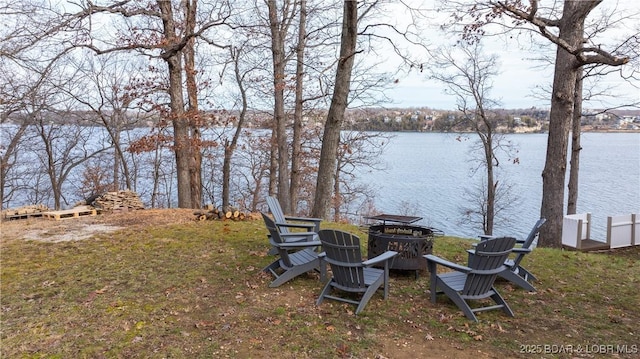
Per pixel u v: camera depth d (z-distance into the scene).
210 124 13.54
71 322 4.21
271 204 6.74
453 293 4.54
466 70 20.23
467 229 22.98
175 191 27.11
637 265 6.93
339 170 20.94
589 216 10.48
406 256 5.52
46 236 7.65
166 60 11.79
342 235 4.34
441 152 45.31
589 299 5.18
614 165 34.31
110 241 7.27
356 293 5.02
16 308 4.56
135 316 4.35
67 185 23.41
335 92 8.99
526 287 5.35
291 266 5.29
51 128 20.16
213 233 7.91
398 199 26.20
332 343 3.84
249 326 4.16
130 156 23.61
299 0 14.98
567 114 9.62
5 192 21.44
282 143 15.11
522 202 25.03
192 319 4.30
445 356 3.68
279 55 14.67
